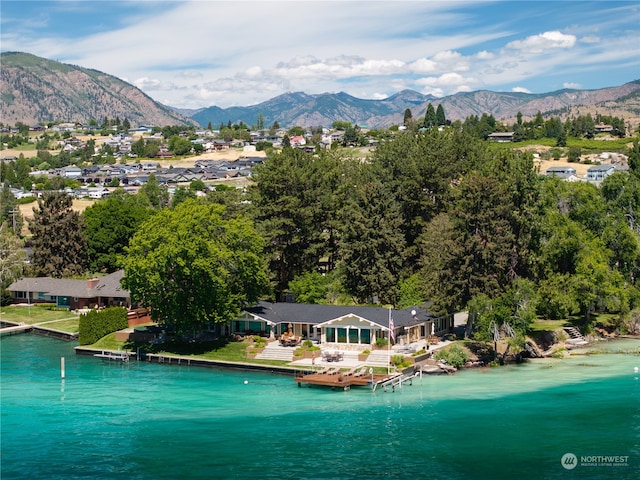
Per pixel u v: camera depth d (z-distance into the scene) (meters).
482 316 96.62
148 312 123.94
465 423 71.62
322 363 94.94
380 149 143.62
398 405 78.50
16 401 82.06
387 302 118.19
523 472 58.59
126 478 58.94
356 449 64.56
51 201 158.62
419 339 104.69
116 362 103.19
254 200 128.62
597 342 111.00
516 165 107.94
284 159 130.25
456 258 102.44
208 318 103.12
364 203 119.38
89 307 141.50
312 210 125.69
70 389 87.50
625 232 118.31
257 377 92.94
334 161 149.38
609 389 83.19
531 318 96.31
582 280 105.75
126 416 75.88
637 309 117.12
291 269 129.25
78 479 58.91
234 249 107.12
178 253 101.00
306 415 75.50
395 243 118.31
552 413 74.31
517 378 89.44
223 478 58.47
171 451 65.06
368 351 97.06
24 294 147.50
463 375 91.62
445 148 138.38
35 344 117.31
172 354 103.31
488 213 102.25
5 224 191.12
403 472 58.97
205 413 76.88
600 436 66.88
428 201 129.62
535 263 106.44
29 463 62.56
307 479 57.84
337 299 120.00
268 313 107.75
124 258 108.12
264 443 66.69
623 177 128.25
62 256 156.25
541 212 108.00
